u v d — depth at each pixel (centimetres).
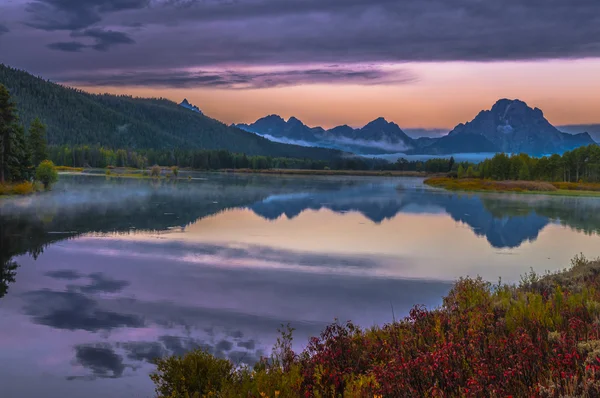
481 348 678
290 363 787
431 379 591
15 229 3928
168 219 4841
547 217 5838
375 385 582
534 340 709
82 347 1406
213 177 17488
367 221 5169
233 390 698
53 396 1091
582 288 1062
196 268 2575
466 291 1195
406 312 1806
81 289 2094
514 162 16125
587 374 525
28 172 8200
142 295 2008
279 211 6059
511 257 3114
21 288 2095
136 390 1122
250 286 2194
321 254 3066
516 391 540
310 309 1833
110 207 5869
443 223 5106
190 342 1452
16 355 1336
